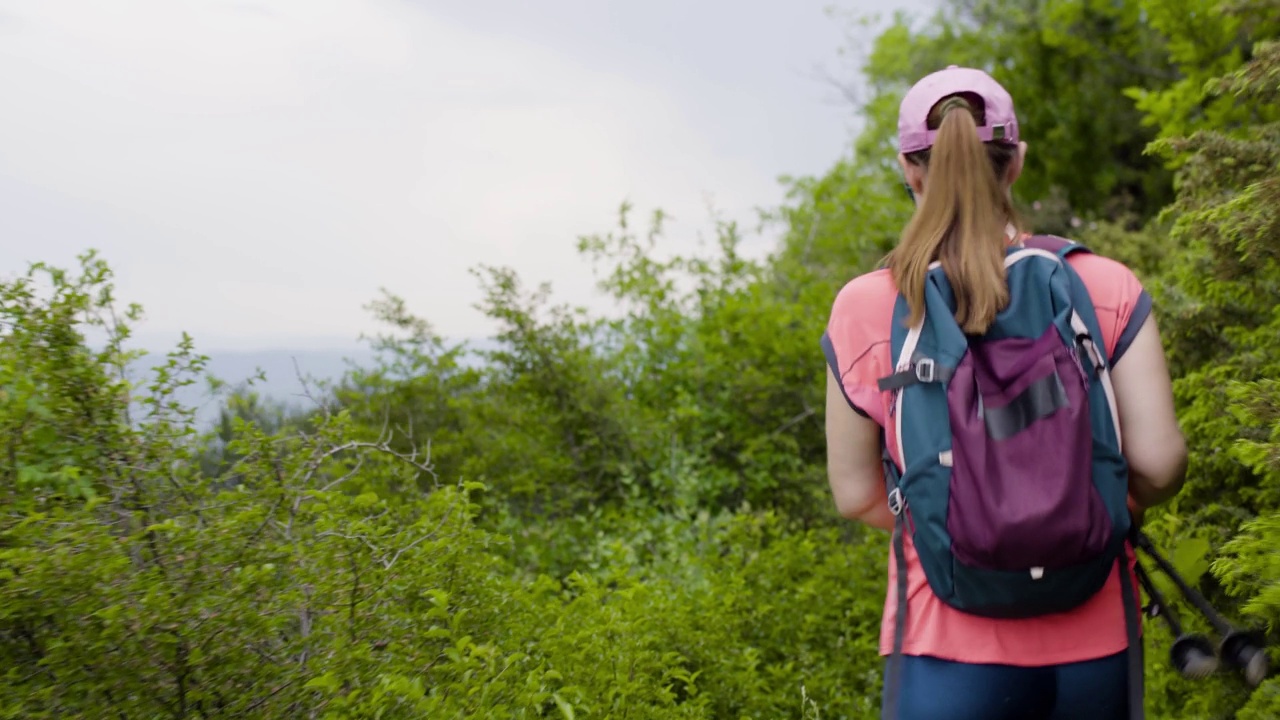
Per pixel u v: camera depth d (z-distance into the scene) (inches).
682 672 127.1
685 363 258.8
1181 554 102.5
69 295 100.1
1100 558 63.1
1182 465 67.1
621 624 121.0
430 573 106.9
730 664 138.2
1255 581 89.5
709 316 279.6
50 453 95.2
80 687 83.0
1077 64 586.6
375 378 224.4
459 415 225.0
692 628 144.5
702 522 197.9
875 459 73.4
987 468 63.0
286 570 96.7
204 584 88.7
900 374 66.9
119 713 84.7
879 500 74.4
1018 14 597.3
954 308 67.4
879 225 372.8
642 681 116.0
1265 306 119.9
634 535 205.3
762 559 169.0
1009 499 62.0
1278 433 80.8
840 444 72.9
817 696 142.6
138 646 83.9
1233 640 73.2
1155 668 114.5
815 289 293.0
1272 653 90.9
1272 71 97.5
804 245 369.1
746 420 253.0
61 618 83.7
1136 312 67.4
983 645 66.9
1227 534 110.3
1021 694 66.7
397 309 228.2
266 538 97.8
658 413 246.8
